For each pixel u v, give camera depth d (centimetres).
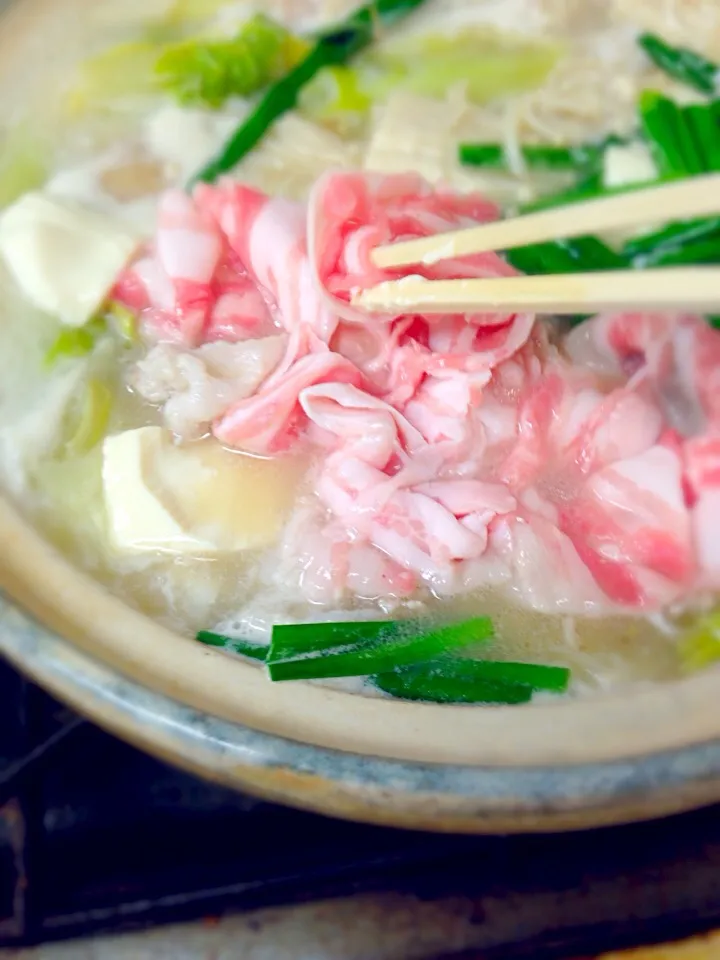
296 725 19
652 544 23
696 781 18
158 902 24
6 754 26
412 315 24
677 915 25
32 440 24
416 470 24
